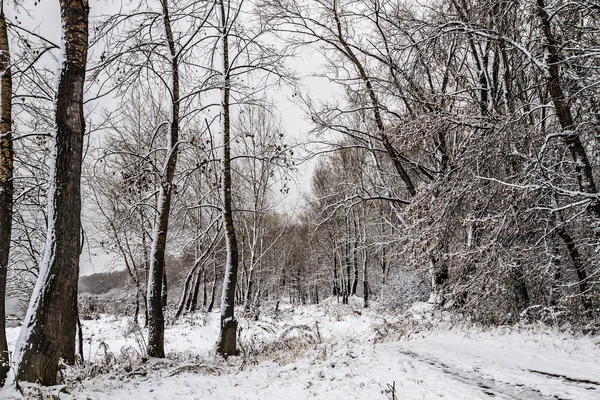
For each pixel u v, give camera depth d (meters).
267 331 18.53
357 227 29.95
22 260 13.06
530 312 12.40
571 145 10.01
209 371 8.46
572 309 10.94
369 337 13.70
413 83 14.21
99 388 6.50
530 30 11.09
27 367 5.89
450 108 13.34
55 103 6.85
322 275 47.56
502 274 11.08
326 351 9.79
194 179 17.20
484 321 12.53
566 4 9.05
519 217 10.64
